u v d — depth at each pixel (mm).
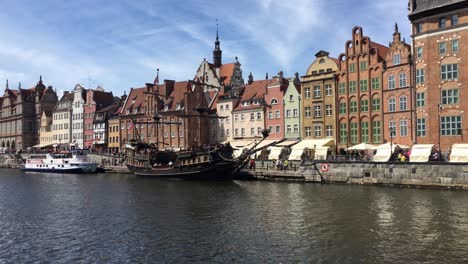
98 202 43438
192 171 65000
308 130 76562
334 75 72500
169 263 22781
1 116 165500
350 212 34719
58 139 141000
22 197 48156
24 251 25359
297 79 83000
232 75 107375
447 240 25781
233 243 26250
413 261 22156
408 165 49500
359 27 70125
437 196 41875
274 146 73312
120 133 119000
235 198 44219
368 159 57344
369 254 23438
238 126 89375
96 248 25812
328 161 56406
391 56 65688
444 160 52188
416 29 61531
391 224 30141
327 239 26625
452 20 57812
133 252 24875
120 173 88438
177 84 113250
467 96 56062
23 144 150875
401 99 64250
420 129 60844
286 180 60156
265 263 22344
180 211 37250
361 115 69375
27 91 155000
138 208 39219
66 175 84312
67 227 31484
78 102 134000
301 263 22219
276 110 82500
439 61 58688
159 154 71562
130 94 124500
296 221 31891
